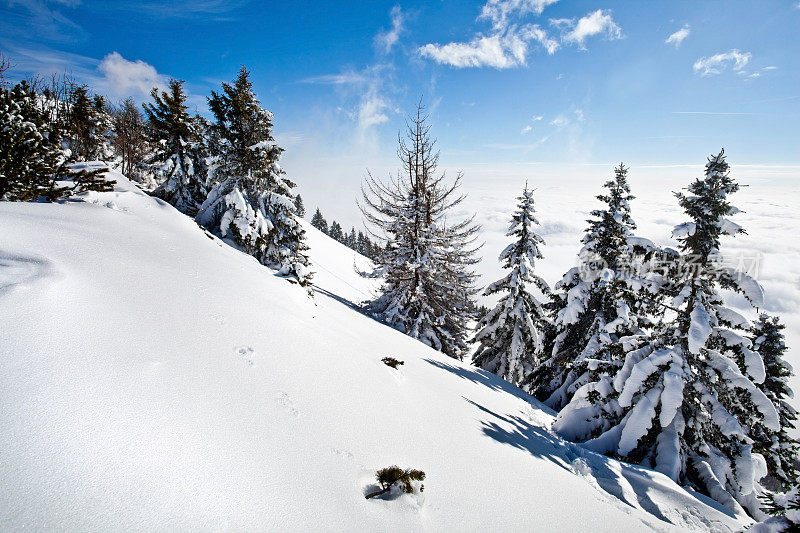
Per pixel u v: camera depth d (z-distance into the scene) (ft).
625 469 25.63
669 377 28.99
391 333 45.29
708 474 29.22
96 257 15.98
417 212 58.03
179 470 8.74
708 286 30.45
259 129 52.01
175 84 60.49
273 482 10.09
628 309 41.73
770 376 47.24
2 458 6.94
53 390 8.74
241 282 23.15
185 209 60.80
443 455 16.58
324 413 14.84
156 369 11.43
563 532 14.40
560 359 54.03
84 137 70.90
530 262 58.29
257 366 15.02
